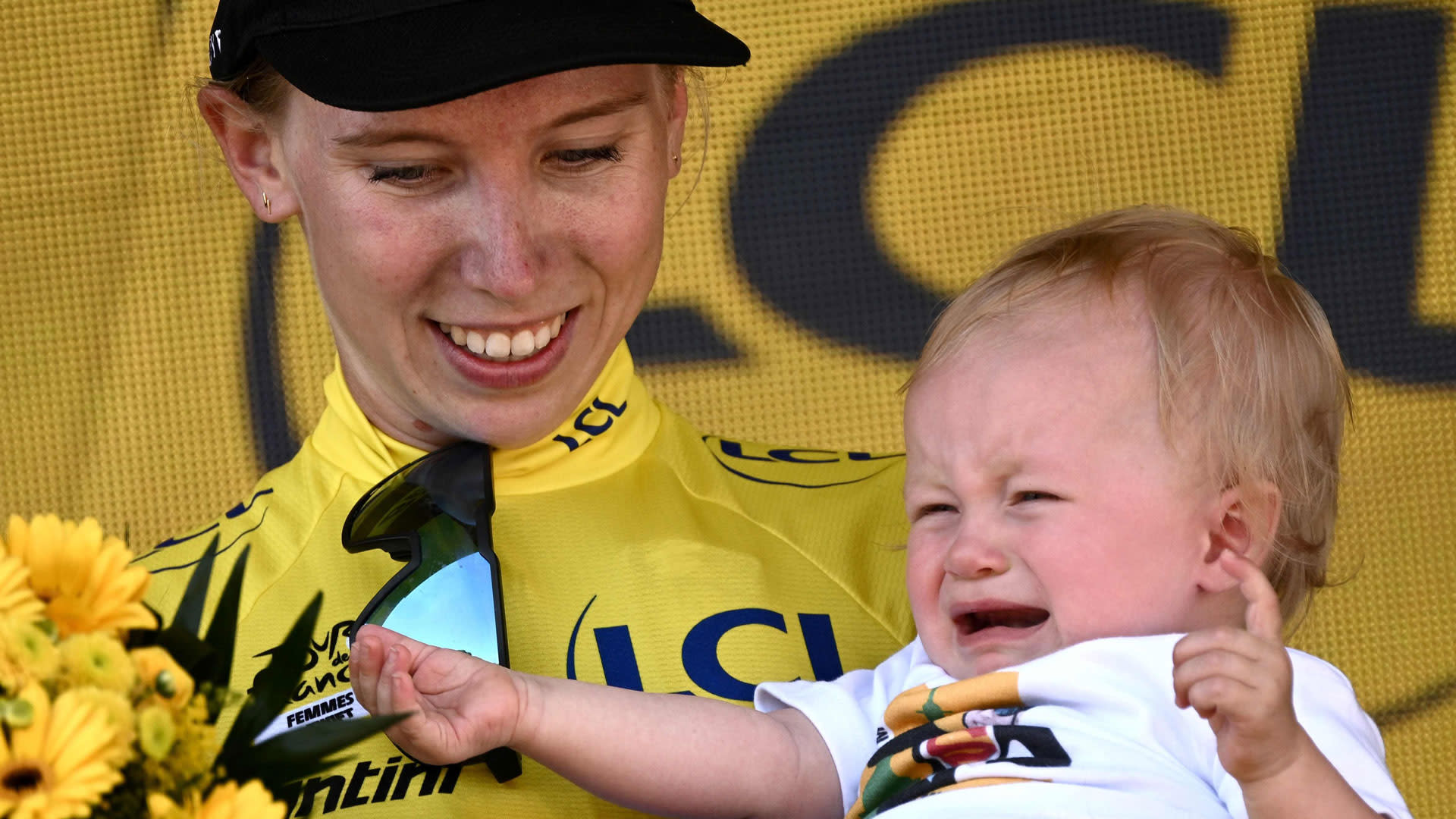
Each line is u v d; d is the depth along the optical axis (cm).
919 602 475
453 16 428
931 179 870
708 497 534
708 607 495
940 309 864
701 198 872
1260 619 391
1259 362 468
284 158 486
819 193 873
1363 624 854
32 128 858
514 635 484
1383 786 414
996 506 461
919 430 483
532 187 452
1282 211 858
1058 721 429
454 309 465
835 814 464
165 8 861
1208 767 423
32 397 859
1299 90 858
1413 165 858
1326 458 493
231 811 279
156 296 867
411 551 470
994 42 867
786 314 874
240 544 519
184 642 315
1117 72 863
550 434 518
